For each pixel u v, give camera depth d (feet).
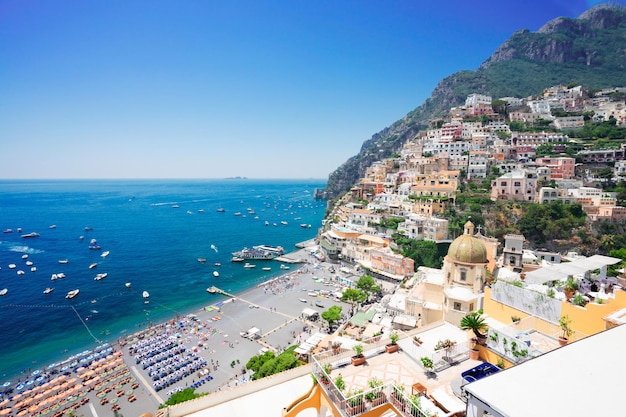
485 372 64.54
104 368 208.13
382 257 351.25
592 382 40.40
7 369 218.18
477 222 365.61
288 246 546.26
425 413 51.49
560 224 334.85
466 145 550.77
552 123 563.48
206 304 316.81
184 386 192.13
